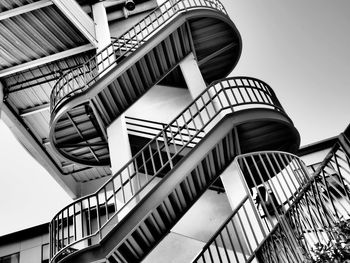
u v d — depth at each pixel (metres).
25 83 11.02
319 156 12.21
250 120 6.53
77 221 11.62
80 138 8.55
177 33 8.70
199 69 9.84
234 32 9.41
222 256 7.45
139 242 5.81
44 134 12.46
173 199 6.00
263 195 8.82
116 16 12.12
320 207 5.31
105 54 10.16
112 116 8.13
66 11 9.22
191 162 5.91
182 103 9.74
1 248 12.58
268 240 4.94
